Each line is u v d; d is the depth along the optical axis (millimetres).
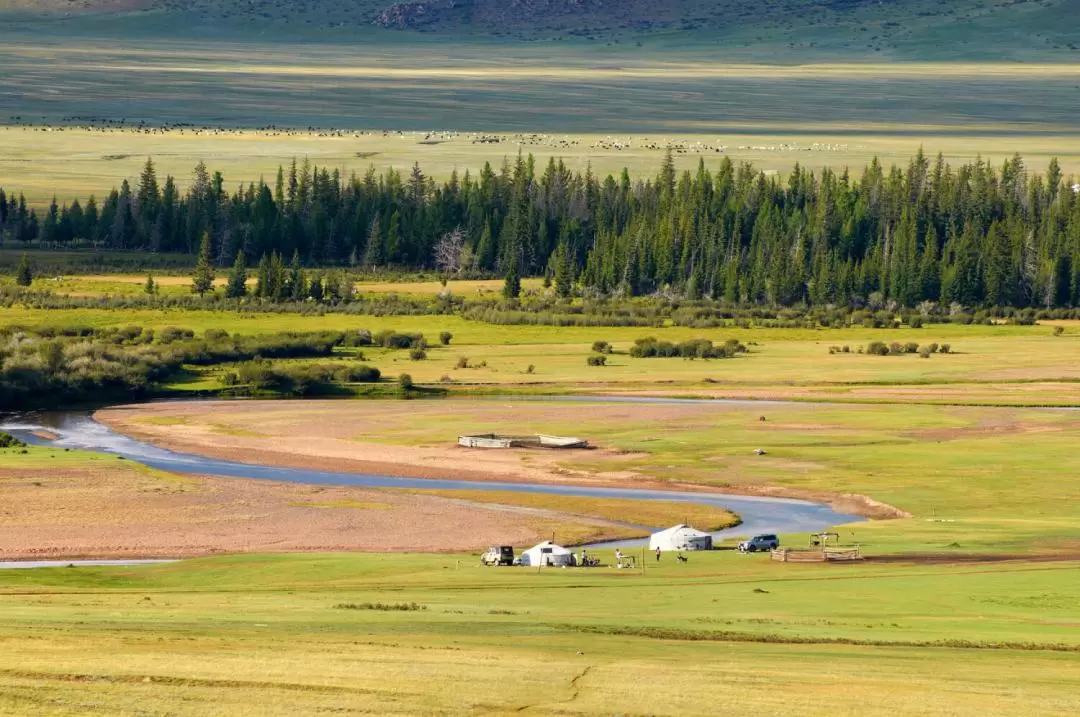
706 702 167500
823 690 173250
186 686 169000
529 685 173500
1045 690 174375
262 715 159750
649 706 165750
